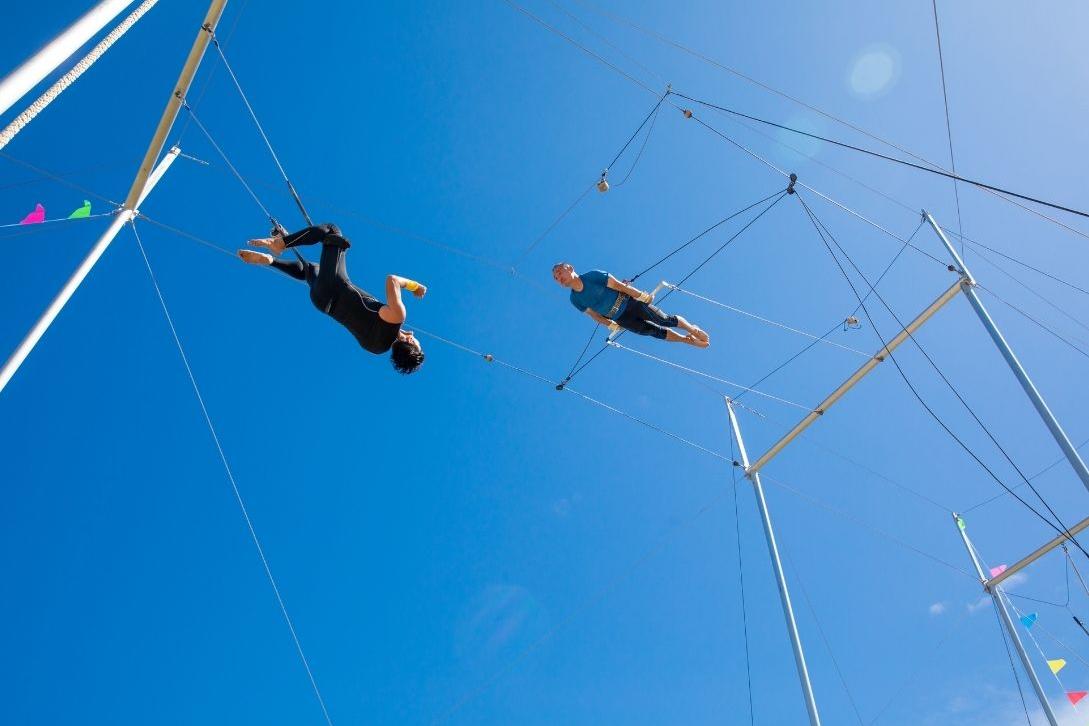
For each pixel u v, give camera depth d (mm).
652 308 9055
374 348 6219
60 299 7449
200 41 7277
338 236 6270
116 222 8320
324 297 6078
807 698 10625
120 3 5164
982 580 14430
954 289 10609
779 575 11766
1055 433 9375
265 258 6195
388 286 6191
